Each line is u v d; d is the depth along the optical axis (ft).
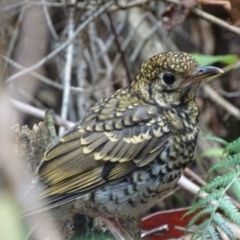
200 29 45.78
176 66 23.11
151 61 23.70
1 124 9.74
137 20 43.55
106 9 39.75
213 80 43.68
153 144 22.81
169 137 23.03
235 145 22.62
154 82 23.63
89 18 39.86
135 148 22.71
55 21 43.68
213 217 21.27
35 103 40.27
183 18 38.42
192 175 36.06
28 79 22.61
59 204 21.57
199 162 38.22
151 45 42.98
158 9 43.01
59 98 42.34
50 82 39.55
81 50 42.11
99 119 23.21
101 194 22.43
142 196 22.89
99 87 40.57
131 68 42.60
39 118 36.42
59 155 22.25
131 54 43.75
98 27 45.24
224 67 44.68
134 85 24.43
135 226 25.85
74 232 24.57
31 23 14.67
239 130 43.60
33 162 23.90
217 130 43.11
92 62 42.88
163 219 29.78
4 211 9.64
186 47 46.29
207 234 22.79
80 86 41.19
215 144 39.70
